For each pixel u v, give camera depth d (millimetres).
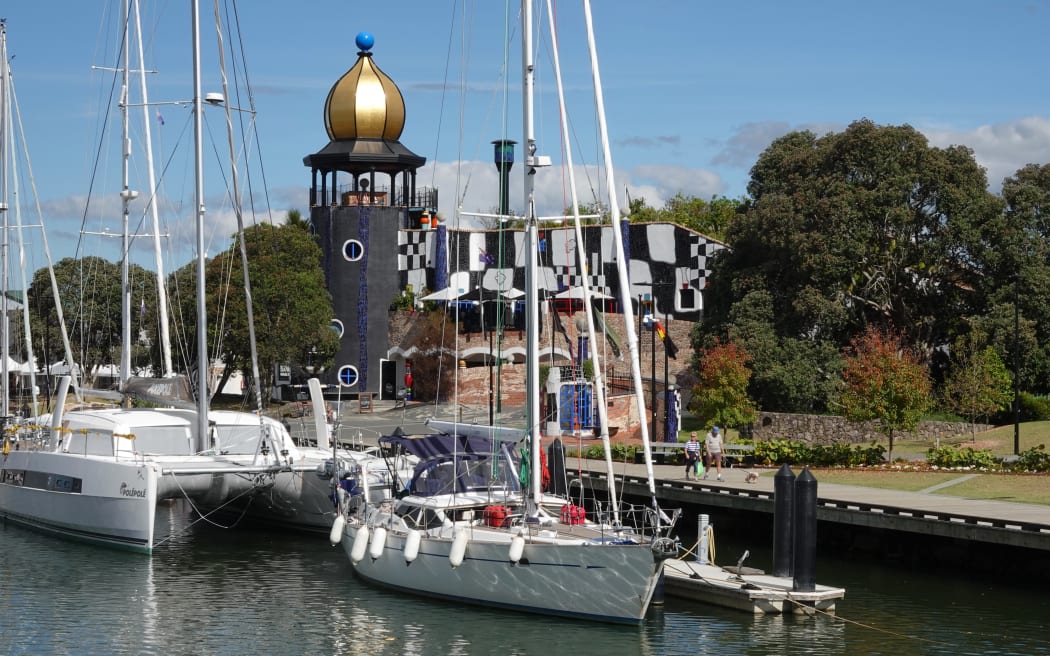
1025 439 45750
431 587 24938
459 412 60031
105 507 30844
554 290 54719
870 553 31109
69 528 32125
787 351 54656
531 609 23500
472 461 26969
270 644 22312
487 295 69000
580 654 21391
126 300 37125
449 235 70375
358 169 72188
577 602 22906
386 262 71750
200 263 32781
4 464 35344
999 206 57125
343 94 71125
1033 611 24609
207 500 32000
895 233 57406
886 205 56125
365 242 71500
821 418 51625
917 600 25578
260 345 62406
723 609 24484
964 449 40531
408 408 63781
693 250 68750
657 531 22750
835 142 58344
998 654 21594
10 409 48406
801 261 56250
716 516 35156
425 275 71688
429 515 25391
